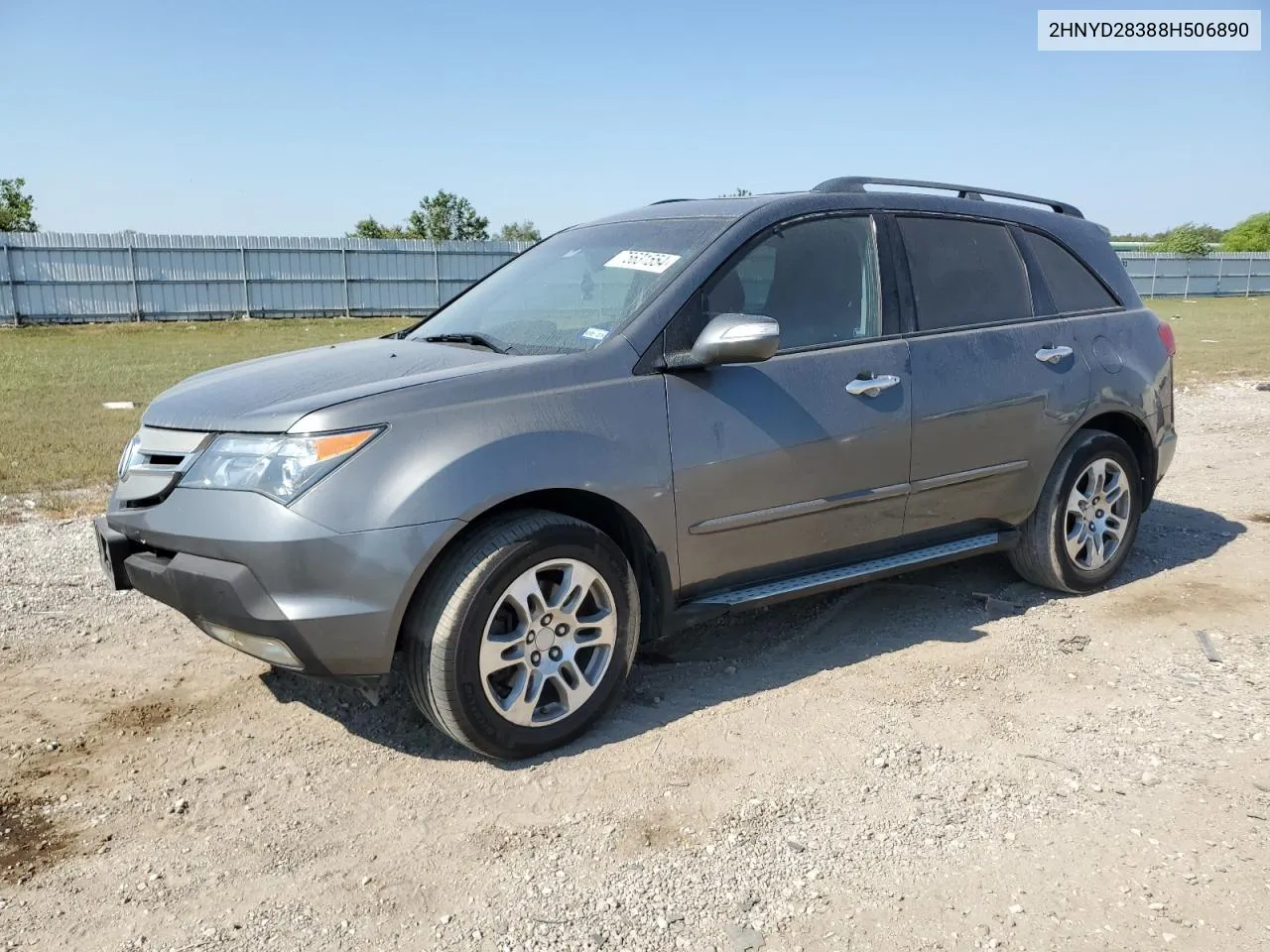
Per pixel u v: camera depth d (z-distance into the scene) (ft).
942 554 14.82
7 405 39.42
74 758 11.70
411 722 12.48
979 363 14.69
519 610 11.05
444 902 8.98
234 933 8.62
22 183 143.54
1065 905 8.68
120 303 100.32
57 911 8.95
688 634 15.15
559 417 11.31
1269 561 18.26
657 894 8.97
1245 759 11.11
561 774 11.11
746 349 11.51
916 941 8.27
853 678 13.43
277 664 10.85
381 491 10.36
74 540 20.30
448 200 175.32
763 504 12.73
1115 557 16.84
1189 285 151.33
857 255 14.23
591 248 14.55
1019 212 16.52
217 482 10.69
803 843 9.70
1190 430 32.58
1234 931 8.28
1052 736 11.76
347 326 100.94
